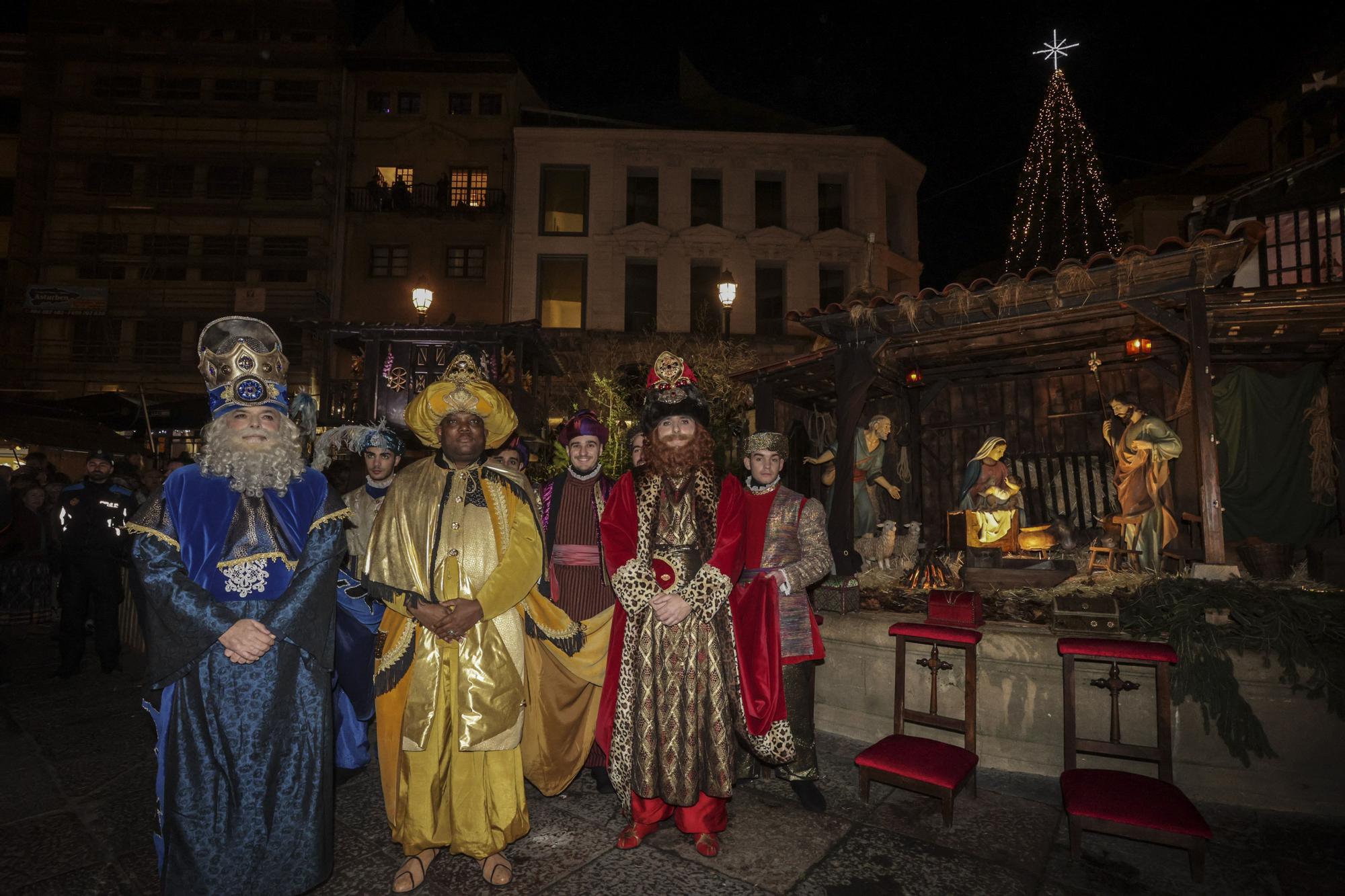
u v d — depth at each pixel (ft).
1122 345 20.17
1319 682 10.07
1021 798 10.55
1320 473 20.58
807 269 64.95
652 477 9.20
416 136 68.23
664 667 8.67
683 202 65.51
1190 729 10.73
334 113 67.92
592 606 10.87
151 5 71.26
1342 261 25.84
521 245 64.64
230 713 6.76
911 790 9.81
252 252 67.77
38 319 68.80
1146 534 17.17
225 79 70.33
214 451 7.14
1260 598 11.03
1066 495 22.34
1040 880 8.20
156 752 6.90
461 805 8.08
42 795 10.48
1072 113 44.52
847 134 69.97
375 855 8.74
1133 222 54.03
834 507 18.34
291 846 6.96
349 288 67.15
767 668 9.20
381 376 36.32
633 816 9.05
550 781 10.37
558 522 11.28
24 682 16.78
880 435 22.06
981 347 18.58
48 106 69.92
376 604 9.46
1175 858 8.70
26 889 7.92
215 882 6.58
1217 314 17.11
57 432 31.24
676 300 63.98
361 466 35.63
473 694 8.04
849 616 13.87
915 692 12.80
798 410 27.53
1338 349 20.07
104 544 17.40
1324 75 38.22
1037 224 45.68
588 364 57.88
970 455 23.89
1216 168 53.88
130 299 67.67
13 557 22.62
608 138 65.31
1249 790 10.34
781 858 8.71
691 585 8.52
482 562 8.33
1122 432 18.90
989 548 15.43
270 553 7.07
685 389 9.21
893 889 7.98
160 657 6.55
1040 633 11.92
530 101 71.15
